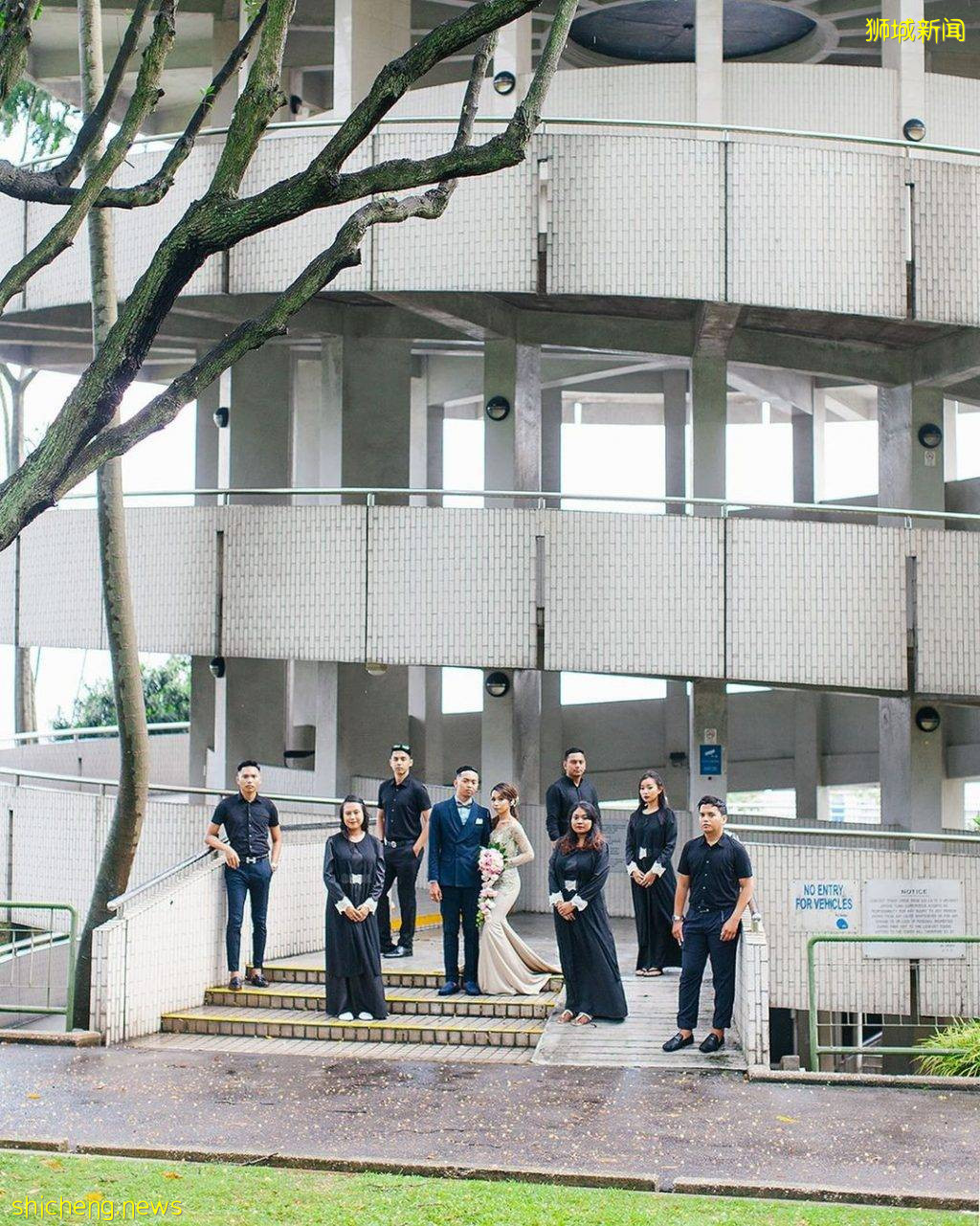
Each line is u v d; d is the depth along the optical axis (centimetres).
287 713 2423
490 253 1747
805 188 1736
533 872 1906
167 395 784
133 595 1858
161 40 809
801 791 2561
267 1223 798
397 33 2050
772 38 2250
